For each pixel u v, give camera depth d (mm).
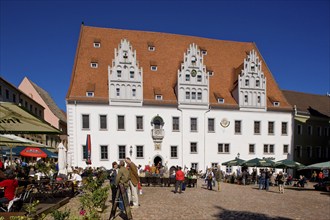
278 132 45469
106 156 38281
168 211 12781
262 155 44281
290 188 28734
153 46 47250
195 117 41750
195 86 42188
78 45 43781
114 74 39375
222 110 43062
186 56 42344
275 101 46188
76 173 20031
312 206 16312
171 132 40656
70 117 37469
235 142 43125
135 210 12797
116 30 47625
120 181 10891
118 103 39000
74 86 39125
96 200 10367
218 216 12172
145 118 39844
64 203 13797
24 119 11125
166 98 41500
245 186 29125
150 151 39531
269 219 12133
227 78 47594
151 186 24344
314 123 50531
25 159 40375
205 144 41781
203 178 38875
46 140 48969
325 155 51062
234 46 52750
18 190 10242
